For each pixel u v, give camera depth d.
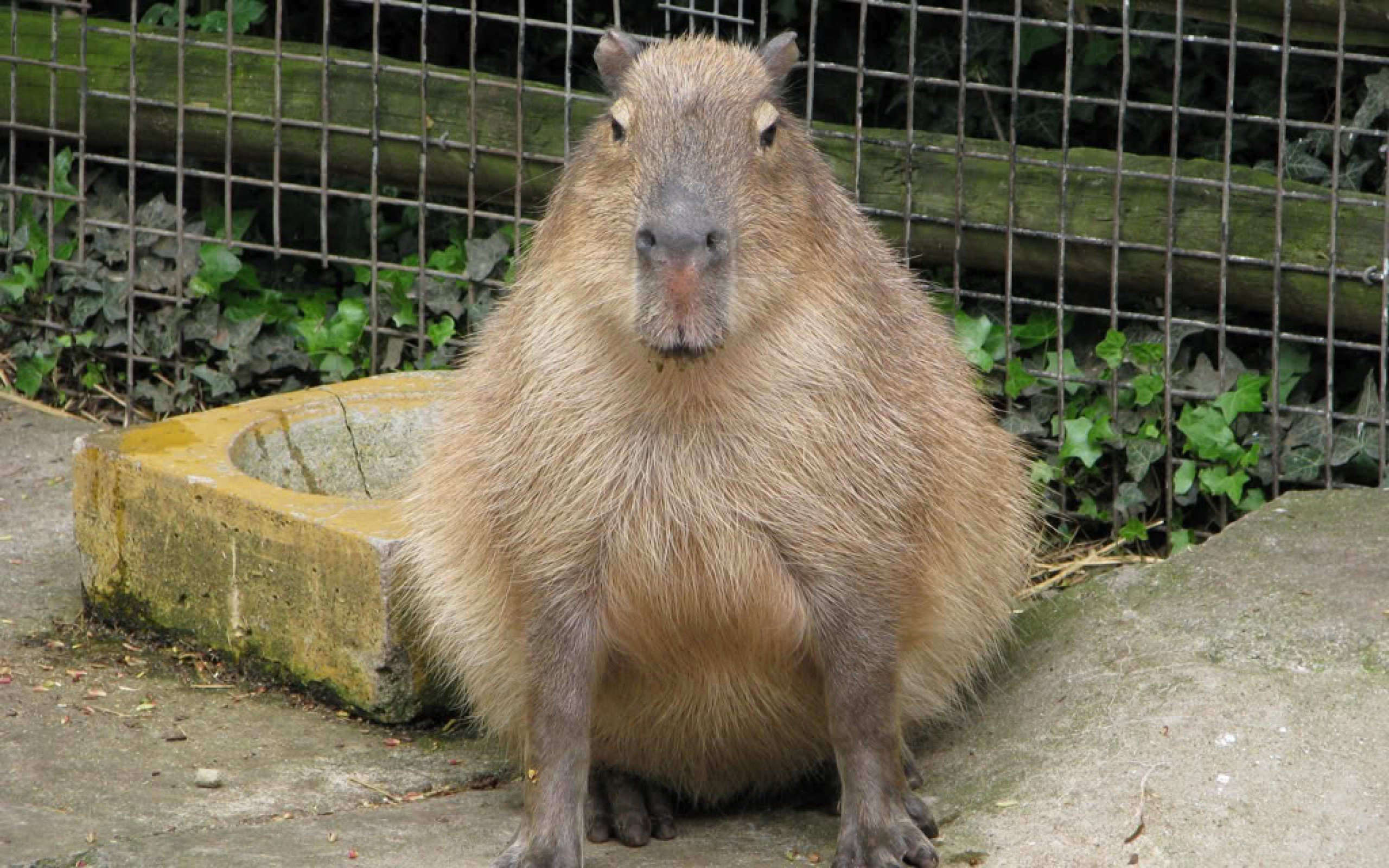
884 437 6.44
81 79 11.92
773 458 6.27
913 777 7.17
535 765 6.45
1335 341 9.55
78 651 8.66
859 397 6.40
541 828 6.35
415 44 13.13
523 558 6.46
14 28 11.99
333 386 9.89
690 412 6.21
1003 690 7.87
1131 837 6.46
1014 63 9.77
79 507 8.96
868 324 6.54
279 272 12.22
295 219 12.33
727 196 5.88
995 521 7.35
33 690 8.16
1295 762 6.80
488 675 7.18
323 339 11.59
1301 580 8.15
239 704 8.16
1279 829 6.46
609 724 6.95
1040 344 10.42
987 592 7.38
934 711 7.36
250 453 9.19
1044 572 9.82
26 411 11.98
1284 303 9.76
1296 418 9.86
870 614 6.42
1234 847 6.39
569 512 6.35
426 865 6.49
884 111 11.98
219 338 11.76
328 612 7.99
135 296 11.88
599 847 6.91
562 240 6.46
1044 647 8.09
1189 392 9.90
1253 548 8.52
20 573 9.55
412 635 7.85
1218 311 10.13
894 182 10.32
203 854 6.52
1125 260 9.99
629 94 6.26
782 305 6.22
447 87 11.16
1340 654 7.50
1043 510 9.95
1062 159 9.90
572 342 6.34
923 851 6.39
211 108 11.62
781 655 6.59
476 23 11.25
